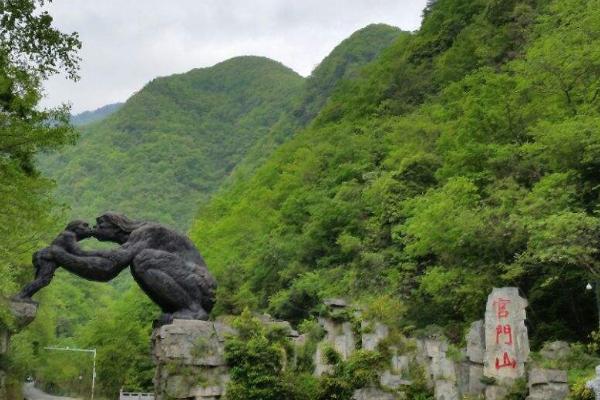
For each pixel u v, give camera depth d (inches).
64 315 2854.3
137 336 2053.4
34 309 826.2
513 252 971.3
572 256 810.8
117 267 869.2
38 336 1608.0
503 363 763.4
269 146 4291.3
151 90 7111.2
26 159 788.6
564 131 911.0
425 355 837.2
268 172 2659.9
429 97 2252.7
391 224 1460.4
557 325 972.6
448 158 1309.1
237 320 861.8
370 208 1584.6
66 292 3014.3
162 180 5428.2
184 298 875.4
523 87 1200.2
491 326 781.3
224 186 4065.0
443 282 1004.6
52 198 763.4
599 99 1053.8
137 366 1897.1
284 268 1721.2
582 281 938.7
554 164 972.6
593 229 780.0
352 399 811.4
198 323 843.4
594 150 900.0
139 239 887.1
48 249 859.4
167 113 6668.3
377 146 2001.7
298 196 2003.0
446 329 1008.9
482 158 1196.5
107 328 2126.0
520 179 1111.6
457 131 1453.0
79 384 2140.7
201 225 2687.0
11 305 812.6
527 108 1192.8
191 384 804.6
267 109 6673.2
